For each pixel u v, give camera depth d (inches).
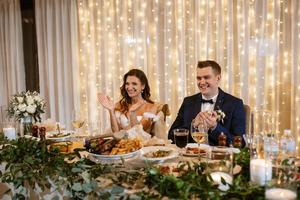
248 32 127.0
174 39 139.7
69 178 57.9
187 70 138.3
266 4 123.3
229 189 43.5
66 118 164.9
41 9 165.2
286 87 124.1
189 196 43.5
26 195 67.1
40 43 167.3
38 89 176.2
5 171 69.4
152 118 94.1
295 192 40.3
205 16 132.3
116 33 150.9
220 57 131.1
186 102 98.5
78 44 159.3
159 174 48.8
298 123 120.3
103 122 156.2
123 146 65.7
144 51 145.3
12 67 177.3
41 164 62.7
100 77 156.3
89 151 64.9
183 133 70.4
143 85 101.4
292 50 119.9
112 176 53.9
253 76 128.0
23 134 95.7
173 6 138.3
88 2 154.4
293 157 55.4
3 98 178.9
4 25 177.2
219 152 56.4
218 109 90.3
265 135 69.1
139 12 144.9
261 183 45.4
